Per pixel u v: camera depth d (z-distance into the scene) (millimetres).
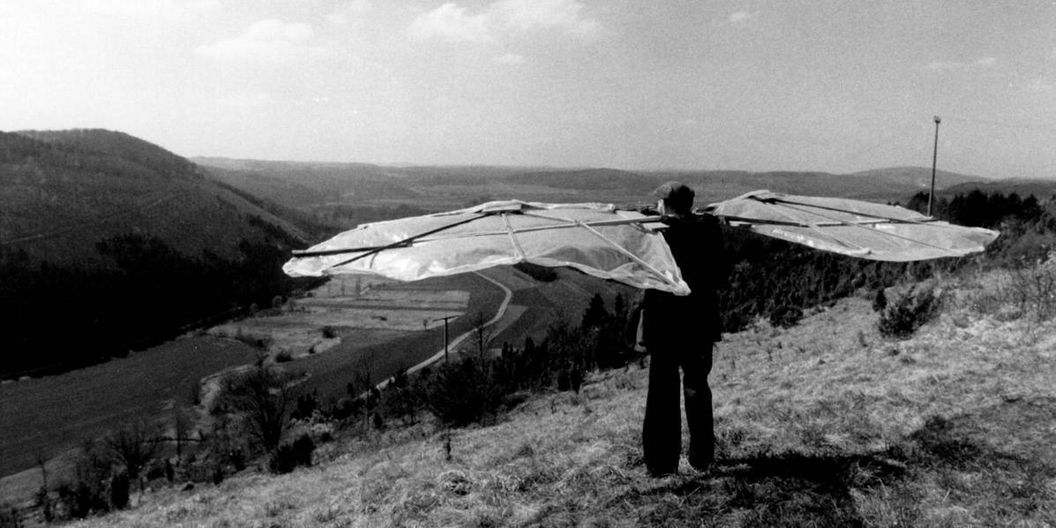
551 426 9516
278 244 182750
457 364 22875
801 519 3047
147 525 10477
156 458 50625
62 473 53281
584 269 2232
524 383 30172
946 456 3662
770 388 7922
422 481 5359
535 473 4613
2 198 145875
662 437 3740
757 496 3352
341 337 103875
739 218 3393
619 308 53469
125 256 137750
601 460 4516
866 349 10398
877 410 4891
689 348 3531
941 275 21312
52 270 119125
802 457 3896
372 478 7566
